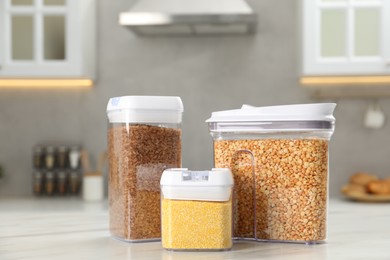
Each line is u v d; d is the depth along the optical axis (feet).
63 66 12.70
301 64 12.75
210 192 5.39
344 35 12.48
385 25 12.41
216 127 5.97
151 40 13.94
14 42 12.76
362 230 7.36
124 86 13.98
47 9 12.70
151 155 5.98
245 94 13.84
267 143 5.85
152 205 6.00
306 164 5.78
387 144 13.71
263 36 13.85
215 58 13.87
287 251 5.48
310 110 5.73
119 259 5.17
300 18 12.89
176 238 5.44
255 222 5.93
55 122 13.97
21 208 11.03
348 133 13.76
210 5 12.13
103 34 13.97
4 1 12.67
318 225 5.83
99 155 13.94
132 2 13.98
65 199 13.01
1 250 5.84
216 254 5.33
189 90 13.88
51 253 5.60
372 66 12.41
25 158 14.01
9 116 14.01
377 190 12.25
